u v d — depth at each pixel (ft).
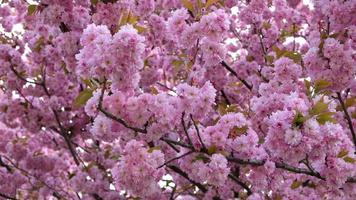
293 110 12.01
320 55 15.39
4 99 26.53
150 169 12.75
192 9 16.01
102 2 18.61
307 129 11.76
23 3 27.09
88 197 25.88
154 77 22.84
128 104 12.56
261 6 25.25
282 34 26.50
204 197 21.45
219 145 13.50
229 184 20.89
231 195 21.03
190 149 13.85
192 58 17.83
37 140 31.12
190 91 12.74
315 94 14.84
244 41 27.58
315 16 19.22
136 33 11.80
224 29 14.55
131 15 13.97
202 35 14.74
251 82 23.57
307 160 12.82
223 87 23.80
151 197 17.06
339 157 13.42
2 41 26.86
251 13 25.41
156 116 12.69
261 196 17.38
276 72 15.39
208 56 15.05
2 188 28.68
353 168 13.34
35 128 27.02
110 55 11.72
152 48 22.76
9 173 29.30
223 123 13.78
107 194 25.21
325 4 17.20
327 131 12.21
